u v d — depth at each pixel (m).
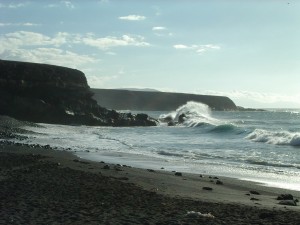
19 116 61.72
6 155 20.64
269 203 11.71
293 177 17.89
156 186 14.09
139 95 177.50
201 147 31.27
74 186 12.50
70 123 64.81
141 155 26.09
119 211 9.17
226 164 22.16
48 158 20.62
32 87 65.12
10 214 8.45
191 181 15.98
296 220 8.57
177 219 8.41
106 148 30.58
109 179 14.57
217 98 196.88
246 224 8.12
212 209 9.82
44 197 10.51
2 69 64.81
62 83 68.50
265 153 26.95
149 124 70.69
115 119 69.44
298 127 56.53
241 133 42.88
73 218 8.29
